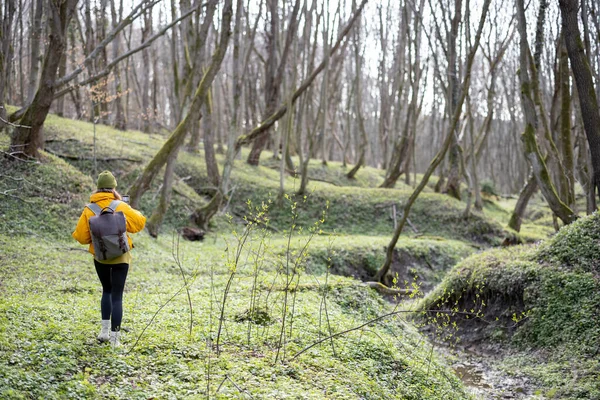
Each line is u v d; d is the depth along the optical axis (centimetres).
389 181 3200
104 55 2862
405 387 701
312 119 4031
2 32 1891
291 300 952
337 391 598
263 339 723
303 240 2034
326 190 2789
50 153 2134
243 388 557
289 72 3700
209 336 696
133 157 2411
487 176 6669
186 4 2502
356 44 3500
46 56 1638
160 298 947
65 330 632
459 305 1269
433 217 2644
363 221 2589
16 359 525
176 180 2477
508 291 1160
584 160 2006
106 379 540
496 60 2831
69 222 1586
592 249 1134
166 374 573
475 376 984
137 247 1548
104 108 3416
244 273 1338
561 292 1067
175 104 2966
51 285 977
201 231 2005
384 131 4425
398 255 2005
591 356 913
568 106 1745
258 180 2825
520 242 2548
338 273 1797
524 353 1027
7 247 1224
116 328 614
